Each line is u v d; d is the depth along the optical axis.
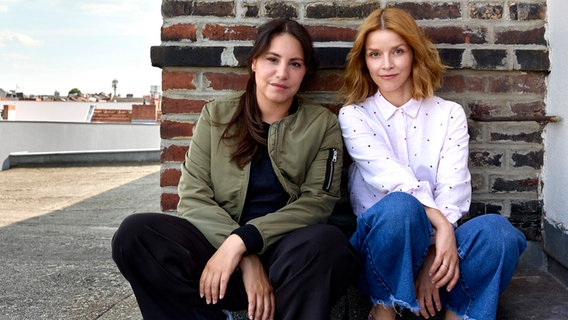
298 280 1.53
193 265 1.64
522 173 2.19
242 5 2.14
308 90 2.18
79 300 2.24
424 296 1.66
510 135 2.18
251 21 2.15
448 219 1.75
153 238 1.60
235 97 1.90
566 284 2.00
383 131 1.92
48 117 23.02
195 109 2.18
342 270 1.55
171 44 2.16
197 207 1.76
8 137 10.41
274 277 1.57
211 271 1.58
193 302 1.65
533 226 2.20
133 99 29.34
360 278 1.71
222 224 1.71
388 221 1.54
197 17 2.15
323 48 2.11
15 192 6.07
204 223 1.72
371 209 1.60
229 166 1.81
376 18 1.86
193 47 2.13
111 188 6.33
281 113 1.85
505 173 2.19
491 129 2.18
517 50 2.12
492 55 2.11
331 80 2.17
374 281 1.63
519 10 2.12
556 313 1.77
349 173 2.07
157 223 1.62
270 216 1.67
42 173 8.28
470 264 1.57
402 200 1.57
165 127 2.19
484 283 1.58
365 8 2.14
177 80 2.18
